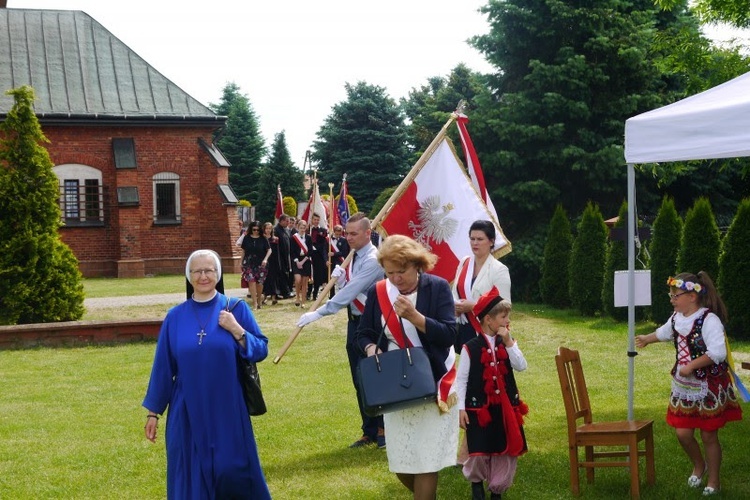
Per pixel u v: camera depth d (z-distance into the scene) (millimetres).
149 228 31797
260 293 19344
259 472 5227
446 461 5137
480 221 6742
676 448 7426
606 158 22016
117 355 13250
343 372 11641
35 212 15469
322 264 21250
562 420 8586
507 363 5988
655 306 15758
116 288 25297
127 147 31078
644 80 22844
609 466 6141
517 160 22391
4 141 15438
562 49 22234
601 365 11719
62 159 30844
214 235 32500
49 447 7863
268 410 9305
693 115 6562
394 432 5160
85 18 34062
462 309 6590
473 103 25938
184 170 32250
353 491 6410
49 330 14086
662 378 10742
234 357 5211
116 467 7219
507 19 23062
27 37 32844
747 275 14008
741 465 6898
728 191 24969
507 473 5945
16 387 10750
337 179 57156
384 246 5121
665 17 25141
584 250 18016
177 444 5090
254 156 70562
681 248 15039
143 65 33375
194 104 32812
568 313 18594
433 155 7781
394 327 5137
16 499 6387
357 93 58219
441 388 5094
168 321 5316
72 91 31688
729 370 6211
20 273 15141
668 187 24188
